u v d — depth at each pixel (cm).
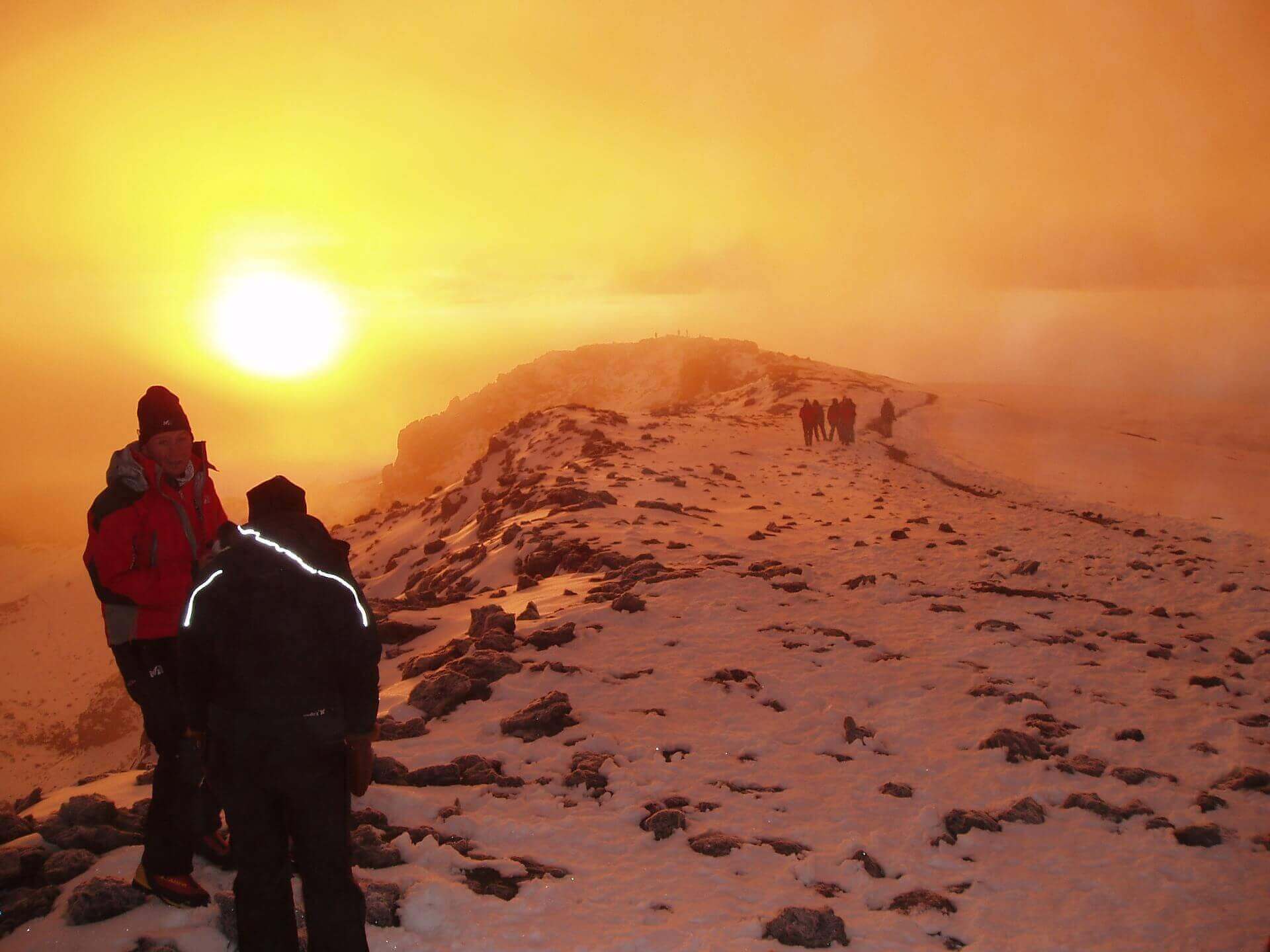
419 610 1448
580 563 1658
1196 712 911
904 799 696
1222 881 584
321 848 394
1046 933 517
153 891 464
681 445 4053
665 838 611
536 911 502
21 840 534
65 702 13262
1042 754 784
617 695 905
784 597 1317
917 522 2256
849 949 488
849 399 4438
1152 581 1580
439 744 768
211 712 398
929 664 1029
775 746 794
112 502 448
